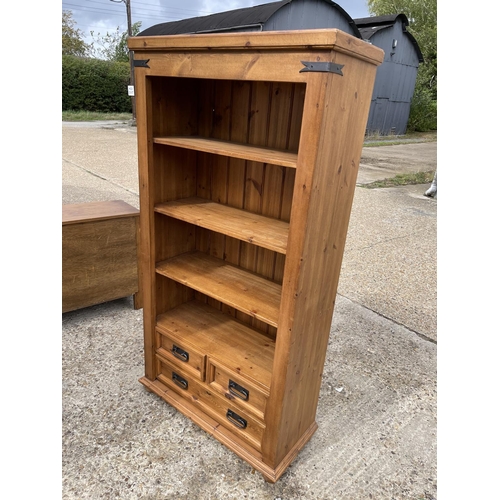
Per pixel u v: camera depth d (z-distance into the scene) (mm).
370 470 1626
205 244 1962
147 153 1572
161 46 1328
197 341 1770
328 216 1259
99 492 1455
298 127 1411
